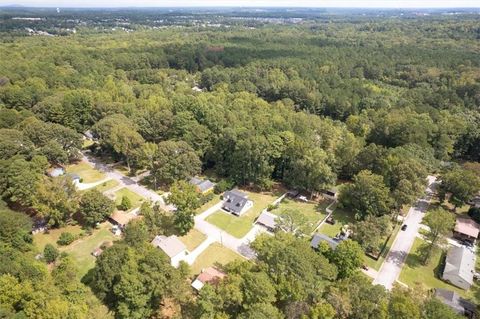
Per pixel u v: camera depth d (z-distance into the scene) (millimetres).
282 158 93250
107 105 118438
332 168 91938
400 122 107062
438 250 67438
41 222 73875
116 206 78812
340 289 49156
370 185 75812
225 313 46188
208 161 102188
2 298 44906
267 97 166000
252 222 77938
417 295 48125
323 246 60375
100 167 101688
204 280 57406
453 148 110375
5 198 77312
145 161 90562
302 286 48062
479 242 73125
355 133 117375
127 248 54938
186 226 71312
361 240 67062
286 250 51500
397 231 75188
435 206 85188
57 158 93312
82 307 46500
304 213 81750
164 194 87812
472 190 79188
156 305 52219
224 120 105125
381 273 62781
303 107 152375
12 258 53625
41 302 44500
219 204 84812
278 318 44375
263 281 47062
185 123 103875
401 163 80125
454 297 54969
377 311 44438
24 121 101062
